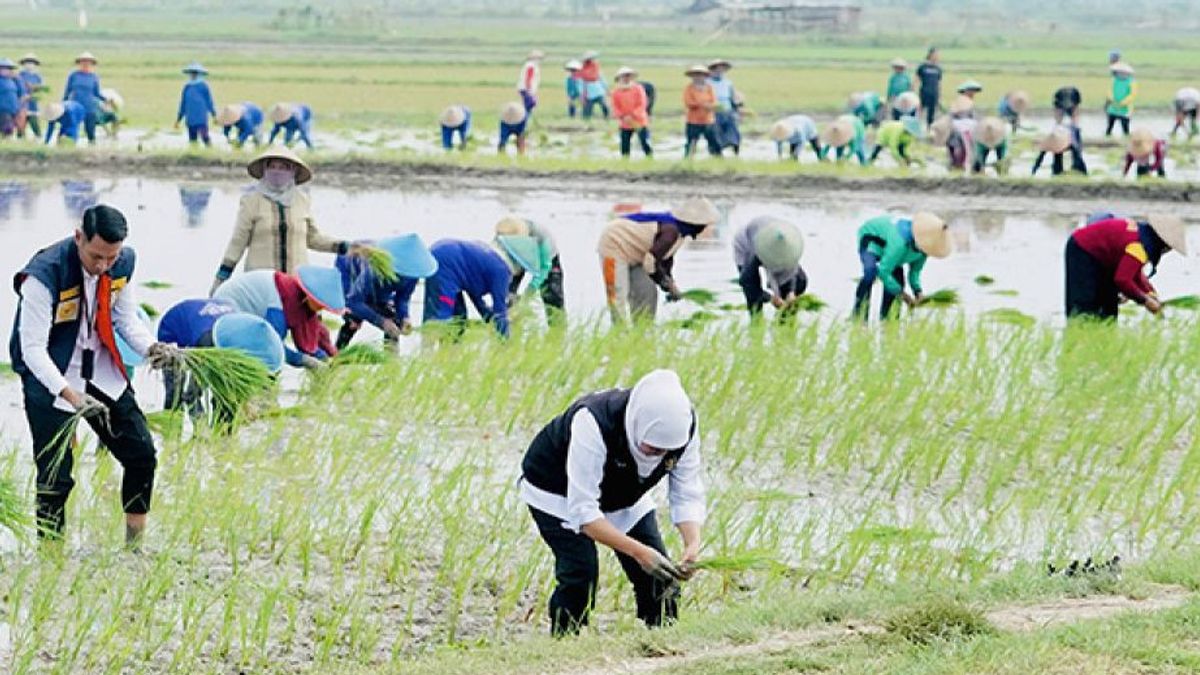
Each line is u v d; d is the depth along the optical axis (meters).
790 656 18.75
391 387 34.81
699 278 56.09
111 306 24.72
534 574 24.97
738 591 24.73
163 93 132.88
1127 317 49.22
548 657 19.66
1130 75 110.25
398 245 38.44
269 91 138.88
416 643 22.70
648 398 19.59
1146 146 84.06
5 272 54.81
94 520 26.28
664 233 40.94
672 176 84.81
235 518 26.14
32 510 26.02
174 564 24.19
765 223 41.78
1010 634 19.22
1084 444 31.86
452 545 25.02
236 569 23.98
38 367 23.94
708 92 89.19
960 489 29.66
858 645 19.20
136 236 63.88
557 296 42.81
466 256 39.31
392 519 26.95
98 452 28.83
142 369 38.94
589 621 21.73
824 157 92.12
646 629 20.86
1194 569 23.42
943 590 22.58
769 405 33.56
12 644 21.73
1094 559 25.27
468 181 85.25
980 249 65.62
